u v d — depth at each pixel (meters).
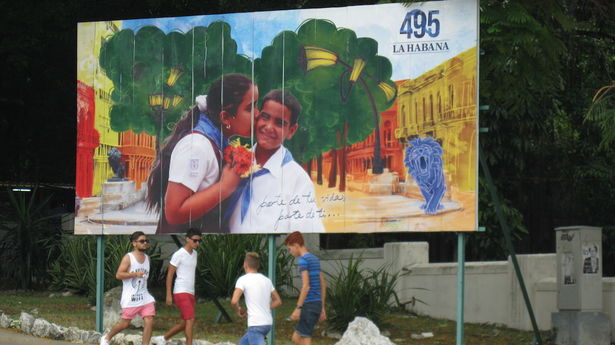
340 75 13.07
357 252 19.09
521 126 20.00
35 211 21.22
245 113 13.58
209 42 13.88
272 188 13.34
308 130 13.20
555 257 15.54
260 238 18.73
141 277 11.88
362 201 12.84
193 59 13.96
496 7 14.09
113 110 14.39
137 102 14.26
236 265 18.19
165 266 20.27
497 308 16.14
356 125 12.95
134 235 11.91
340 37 13.09
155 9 23.12
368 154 12.85
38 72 24.84
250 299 10.27
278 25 13.46
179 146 13.95
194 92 13.93
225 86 13.73
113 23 14.45
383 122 12.80
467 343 14.29
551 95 20.42
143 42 14.27
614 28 20.59
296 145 13.25
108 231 14.27
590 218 21.95
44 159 25.98
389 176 12.73
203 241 18.55
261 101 13.50
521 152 20.31
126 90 14.33
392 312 17.67
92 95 14.52
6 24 22.61
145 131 14.20
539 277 15.49
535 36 13.95
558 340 14.23
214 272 18.09
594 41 21.39
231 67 13.72
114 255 18.59
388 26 12.85
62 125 25.59
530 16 13.88
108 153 14.39
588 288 14.05
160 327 14.73
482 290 16.50
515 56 14.60
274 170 13.34
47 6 22.53
